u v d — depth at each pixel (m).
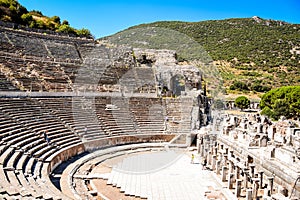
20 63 41.06
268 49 127.81
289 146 24.55
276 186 21.84
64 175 24.42
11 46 45.47
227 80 98.00
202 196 22.25
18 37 49.25
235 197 21.95
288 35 141.62
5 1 66.50
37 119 29.75
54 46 52.19
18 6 70.81
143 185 24.06
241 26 145.38
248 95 88.56
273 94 66.50
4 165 19.36
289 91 63.53
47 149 25.91
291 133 26.62
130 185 23.89
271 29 147.88
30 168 20.94
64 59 49.06
